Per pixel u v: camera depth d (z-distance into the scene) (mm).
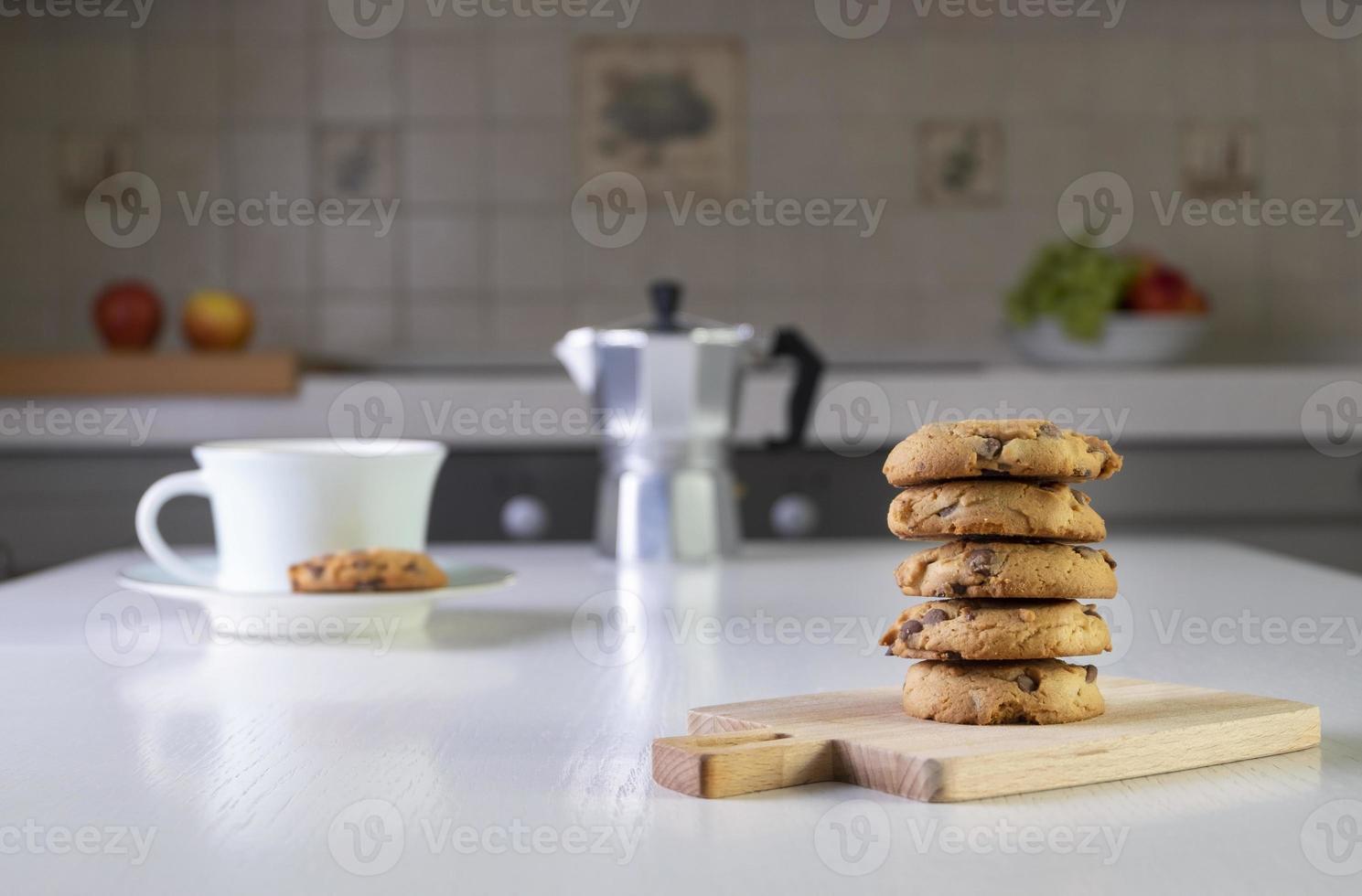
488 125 2520
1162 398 2109
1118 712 521
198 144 2502
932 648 516
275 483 819
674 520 1263
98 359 2088
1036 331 2316
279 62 2506
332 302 2521
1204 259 2531
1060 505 534
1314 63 2549
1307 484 2129
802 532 2062
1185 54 2543
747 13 2520
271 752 508
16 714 583
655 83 2521
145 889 350
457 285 2529
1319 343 2562
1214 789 452
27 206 2488
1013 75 2535
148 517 848
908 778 441
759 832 400
